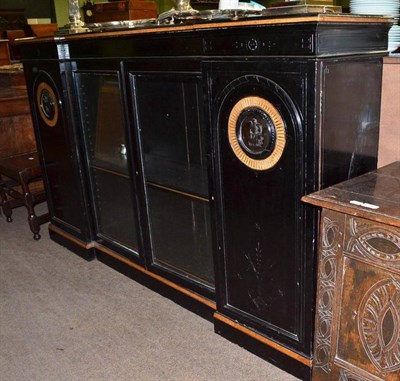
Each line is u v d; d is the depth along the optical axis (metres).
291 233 1.52
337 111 1.41
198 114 1.83
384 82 1.62
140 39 1.84
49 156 2.72
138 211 2.23
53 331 2.06
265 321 1.75
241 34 1.43
